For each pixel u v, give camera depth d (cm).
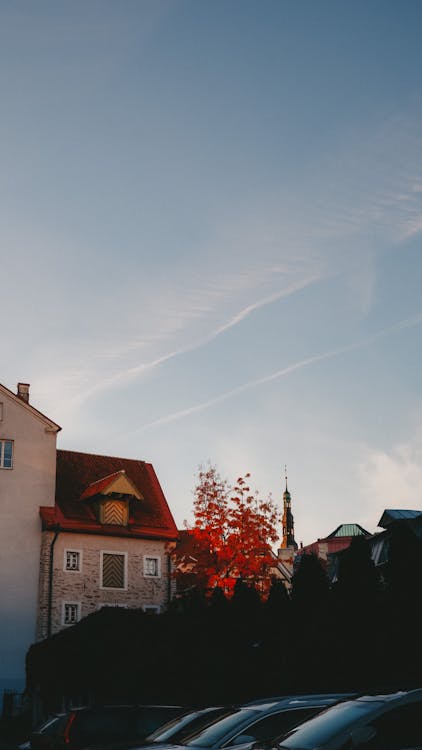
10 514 4719
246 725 1084
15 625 4522
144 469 5703
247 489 4550
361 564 2445
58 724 1706
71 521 4803
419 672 2123
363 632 2302
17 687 4428
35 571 4666
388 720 781
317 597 2847
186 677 2862
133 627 3048
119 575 4859
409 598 2242
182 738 1190
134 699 2902
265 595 4362
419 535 3931
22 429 4912
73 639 3288
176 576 4881
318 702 1123
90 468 5456
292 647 2527
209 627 2998
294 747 803
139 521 5094
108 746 1316
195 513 4494
